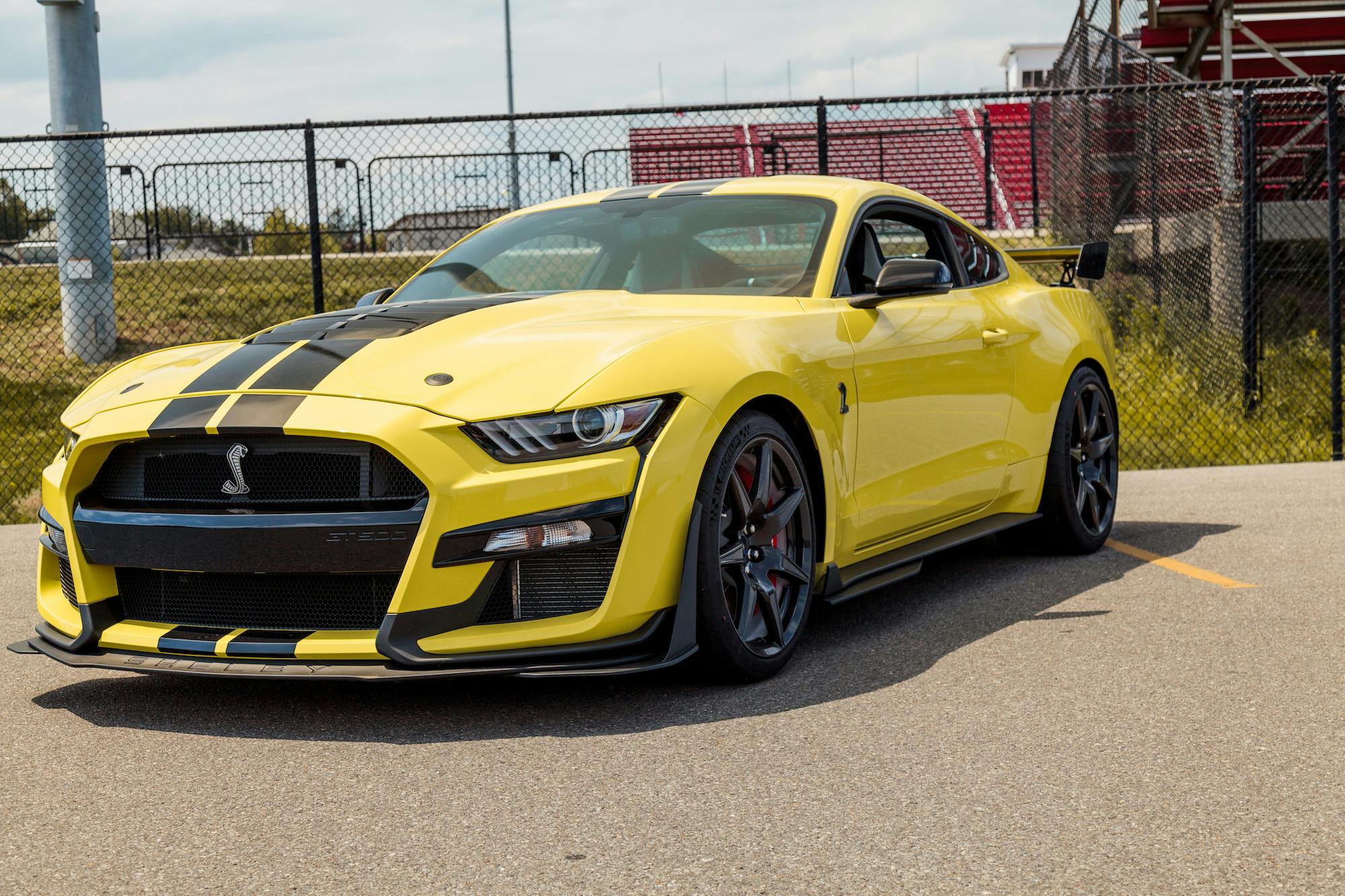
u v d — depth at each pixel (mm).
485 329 3225
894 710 2838
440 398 2809
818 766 2479
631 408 2867
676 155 9289
